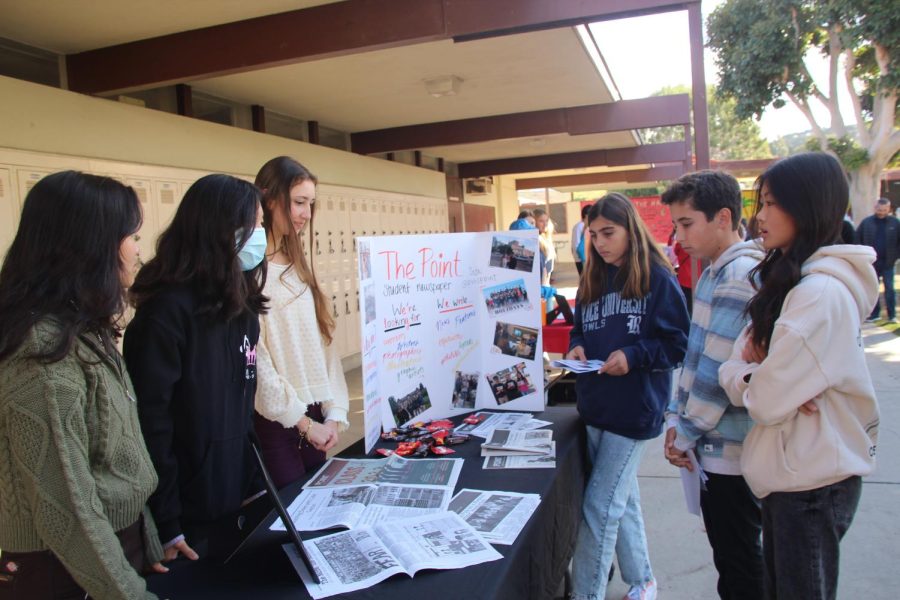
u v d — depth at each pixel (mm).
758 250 1779
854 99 16016
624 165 11977
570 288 15312
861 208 16062
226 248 1534
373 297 2176
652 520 3176
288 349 2016
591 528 2158
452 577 1298
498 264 2555
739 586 1885
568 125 7754
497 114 7926
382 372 2266
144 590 1165
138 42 4285
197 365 1519
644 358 2029
